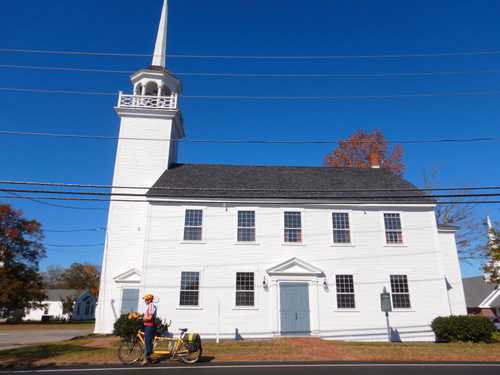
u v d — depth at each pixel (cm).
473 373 1174
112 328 2353
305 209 2405
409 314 2233
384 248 2350
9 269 5003
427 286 2294
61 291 7738
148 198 2334
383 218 2414
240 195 2398
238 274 2248
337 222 2400
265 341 1988
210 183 2588
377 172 2931
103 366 1309
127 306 2391
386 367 1285
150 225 2298
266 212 2381
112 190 2658
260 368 1250
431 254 2356
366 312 2217
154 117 2906
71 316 6322
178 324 2134
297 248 2319
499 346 1847
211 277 2230
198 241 2286
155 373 1148
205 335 2122
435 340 2189
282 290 2223
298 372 1173
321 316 2189
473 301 4472
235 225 2341
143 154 2794
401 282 2295
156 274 2212
